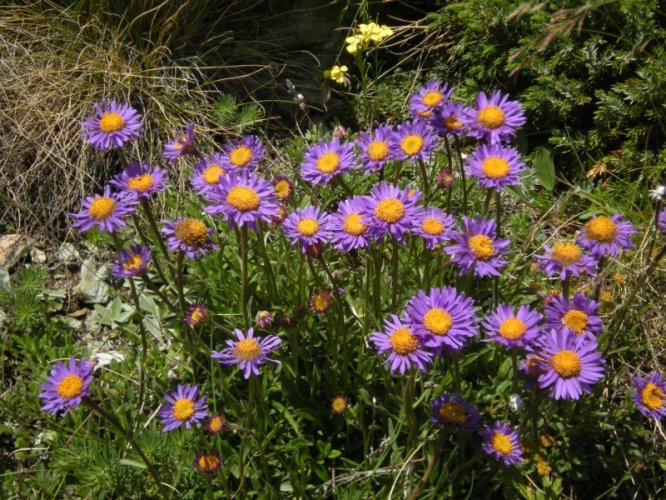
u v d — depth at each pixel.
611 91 0.89
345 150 0.67
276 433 0.68
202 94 0.99
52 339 0.78
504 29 0.94
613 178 0.90
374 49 1.07
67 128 0.91
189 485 0.65
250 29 1.09
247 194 0.60
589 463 0.68
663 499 0.69
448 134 0.68
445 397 0.59
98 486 0.65
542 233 0.86
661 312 0.76
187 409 0.57
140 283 0.80
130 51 0.99
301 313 0.68
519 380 0.67
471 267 0.61
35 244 0.87
